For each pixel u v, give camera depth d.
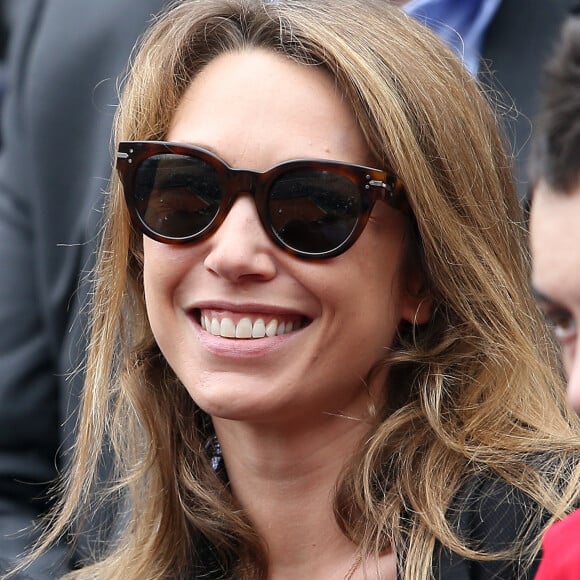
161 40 8.35
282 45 7.76
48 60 12.52
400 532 7.67
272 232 7.48
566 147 4.17
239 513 8.19
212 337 7.76
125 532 9.16
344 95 7.65
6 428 12.46
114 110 12.15
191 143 7.73
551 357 8.68
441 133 7.84
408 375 8.11
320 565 7.99
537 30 11.45
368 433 7.93
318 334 7.62
